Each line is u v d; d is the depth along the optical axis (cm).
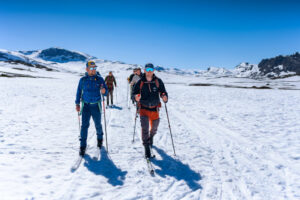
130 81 972
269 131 673
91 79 437
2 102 1067
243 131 680
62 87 2427
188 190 324
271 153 483
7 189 293
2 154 418
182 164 420
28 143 499
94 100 439
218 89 2852
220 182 351
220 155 474
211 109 1109
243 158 456
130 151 484
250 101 1437
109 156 448
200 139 596
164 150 500
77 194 301
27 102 1127
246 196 311
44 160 406
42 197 286
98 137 472
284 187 336
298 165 416
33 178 335
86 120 445
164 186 334
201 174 379
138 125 745
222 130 695
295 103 1305
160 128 714
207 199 302
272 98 1617
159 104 455
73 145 507
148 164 398
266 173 385
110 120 801
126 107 1148
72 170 375
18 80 3053
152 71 426
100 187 324
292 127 716
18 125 657
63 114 882
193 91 2441
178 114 977
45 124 698
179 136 621
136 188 325
